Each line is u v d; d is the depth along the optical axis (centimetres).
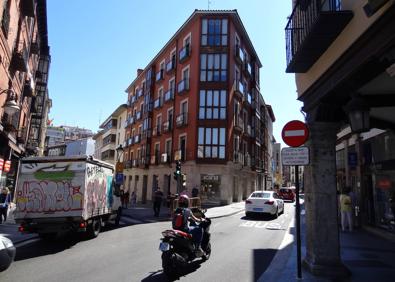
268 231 1315
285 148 658
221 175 2981
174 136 3394
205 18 3250
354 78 548
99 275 657
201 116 3081
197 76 3144
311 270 652
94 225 1175
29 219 1063
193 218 762
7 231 1278
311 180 692
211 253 886
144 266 734
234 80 3256
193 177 2977
